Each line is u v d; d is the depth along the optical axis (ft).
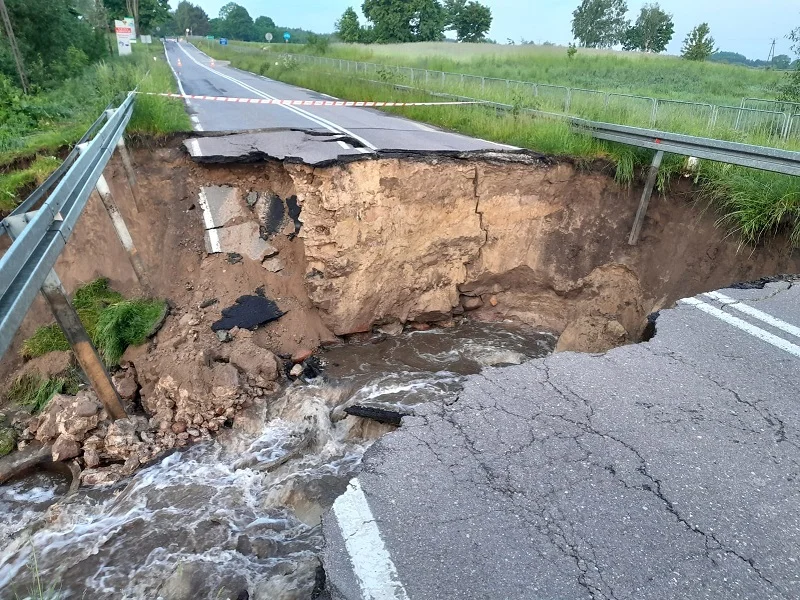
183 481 19.31
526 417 12.99
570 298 30.14
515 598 8.86
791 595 8.82
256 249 28.48
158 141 30.96
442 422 12.89
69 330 19.21
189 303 26.66
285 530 16.63
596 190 29.63
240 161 29.50
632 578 9.14
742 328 16.80
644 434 12.35
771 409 13.14
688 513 10.35
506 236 30.71
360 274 28.45
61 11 56.03
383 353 27.89
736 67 109.70
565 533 9.97
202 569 15.15
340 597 9.04
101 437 20.95
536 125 33.45
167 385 22.66
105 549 16.48
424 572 9.33
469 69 87.04
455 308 31.53
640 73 94.02
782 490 10.84
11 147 30.42
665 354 15.51
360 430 20.88
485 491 10.89
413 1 169.07
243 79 85.20
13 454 21.30
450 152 29.66
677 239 26.89
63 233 15.34
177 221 28.68
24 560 16.38
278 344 26.81
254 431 21.95
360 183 27.94
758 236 24.06
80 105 41.16
